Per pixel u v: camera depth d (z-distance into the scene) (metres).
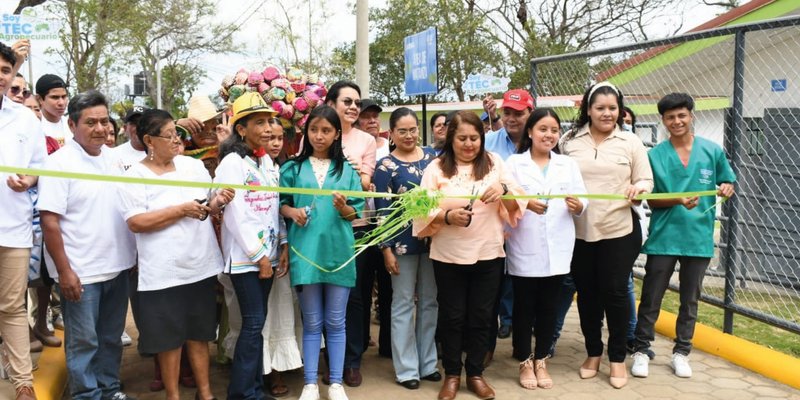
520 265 3.85
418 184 3.92
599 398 3.85
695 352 4.68
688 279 4.17
